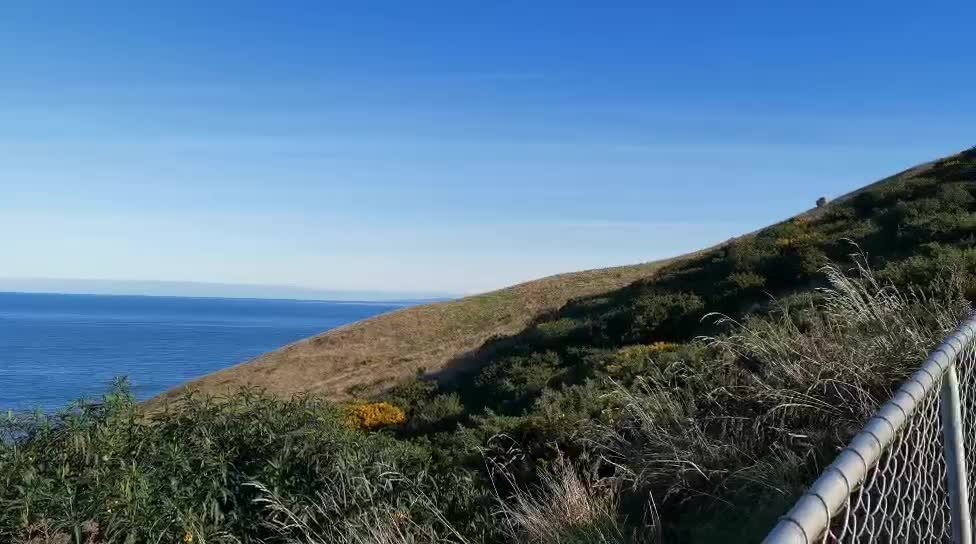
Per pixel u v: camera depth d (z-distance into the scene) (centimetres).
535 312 4094
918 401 242
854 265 1622
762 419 589
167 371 8725
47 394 5556
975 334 330
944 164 2870
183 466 616
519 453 782
